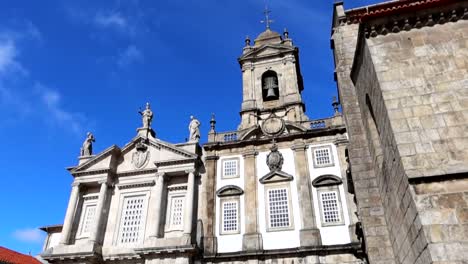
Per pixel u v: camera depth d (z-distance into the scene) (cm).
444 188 814
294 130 3009
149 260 2653
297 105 3144
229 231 2691
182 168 3009
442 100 936
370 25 1102
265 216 2683
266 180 2820
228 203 2808
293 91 3247
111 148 3228
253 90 3375
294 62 3444
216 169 2997
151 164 3164
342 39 1603
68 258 2748
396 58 1034
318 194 2675
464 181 814
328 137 2894
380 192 1212
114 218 2997
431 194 813
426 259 772
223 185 2903
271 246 2552
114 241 2892
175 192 3016
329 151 2833
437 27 1050
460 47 1000
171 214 2923
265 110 3216
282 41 3619
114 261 2789
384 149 1070
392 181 1003
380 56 1052
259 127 3072
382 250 1135
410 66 1009
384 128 1028
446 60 991
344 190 2628
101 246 2875
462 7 1043
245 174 2902
